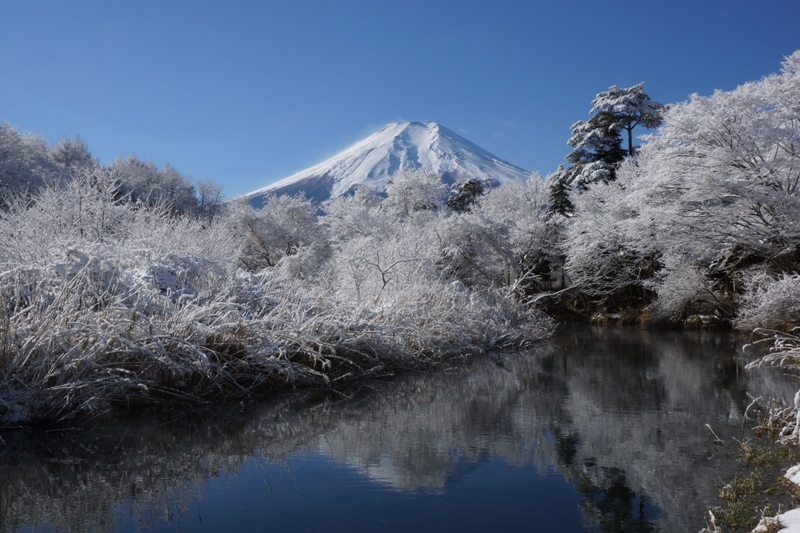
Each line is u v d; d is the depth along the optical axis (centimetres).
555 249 3147
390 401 725
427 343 1074
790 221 1731
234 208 3291
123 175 4303
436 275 1588
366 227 2903
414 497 375
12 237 945
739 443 493
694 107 1927
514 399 731
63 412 591
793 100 1794
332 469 441
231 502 370
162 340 679
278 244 3284
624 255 2661
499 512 346
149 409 658
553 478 411
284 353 797
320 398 745
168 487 402
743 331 1691
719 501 357
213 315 773
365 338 956
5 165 2723
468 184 4650
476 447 500
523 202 3941
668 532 311
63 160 4597
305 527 326
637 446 495
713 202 1967
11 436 539
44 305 659
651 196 2088
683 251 2069
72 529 328
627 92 3616
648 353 1259
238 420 615
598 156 3675
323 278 1570
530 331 1606
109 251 810
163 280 823
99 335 604
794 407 550
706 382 834
